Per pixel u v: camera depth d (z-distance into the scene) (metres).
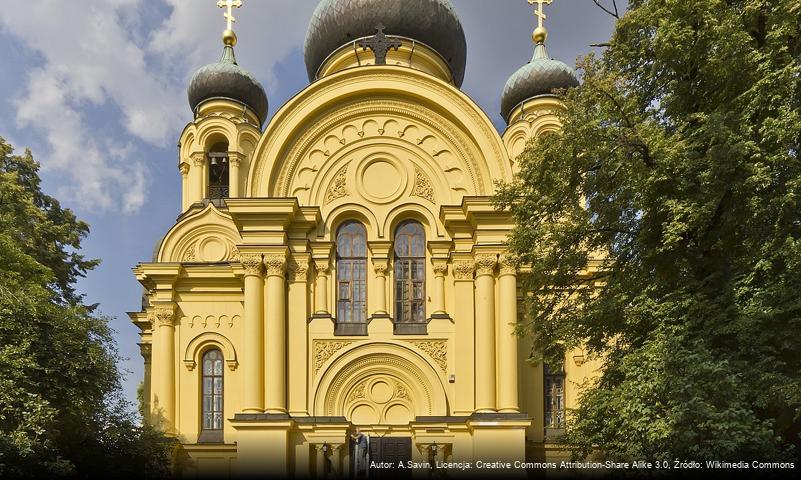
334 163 32.88
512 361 29.97
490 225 31.03
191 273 35.16
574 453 22.78
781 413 17.83
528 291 23.11
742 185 17.23
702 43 18.38
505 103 44.25
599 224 20.92
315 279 31.84
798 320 16.64
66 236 36.69
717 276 18.52
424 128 33.19
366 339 31.19
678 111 19.52
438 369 30.94
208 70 43.00
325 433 29.92
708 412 16.33
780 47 17.66
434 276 31.94
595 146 19.55
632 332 20.30
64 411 25.53
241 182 40.06
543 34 44.75
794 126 16.38
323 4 40.41
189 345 34.84
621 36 20.56
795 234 17.47
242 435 29.38
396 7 38.91
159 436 31.56
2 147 34.50
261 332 30.83
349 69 32.75
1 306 23.31
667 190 18.75
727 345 18.03
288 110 32.59
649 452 18.58
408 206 32.62
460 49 41.12
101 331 27.59
